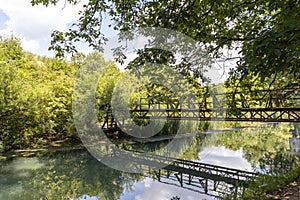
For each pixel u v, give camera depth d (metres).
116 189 5.71
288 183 4.25
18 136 10.27
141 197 5.18
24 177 6.73
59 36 2.82
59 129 11.95
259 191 3.82
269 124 20.88
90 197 5.24
